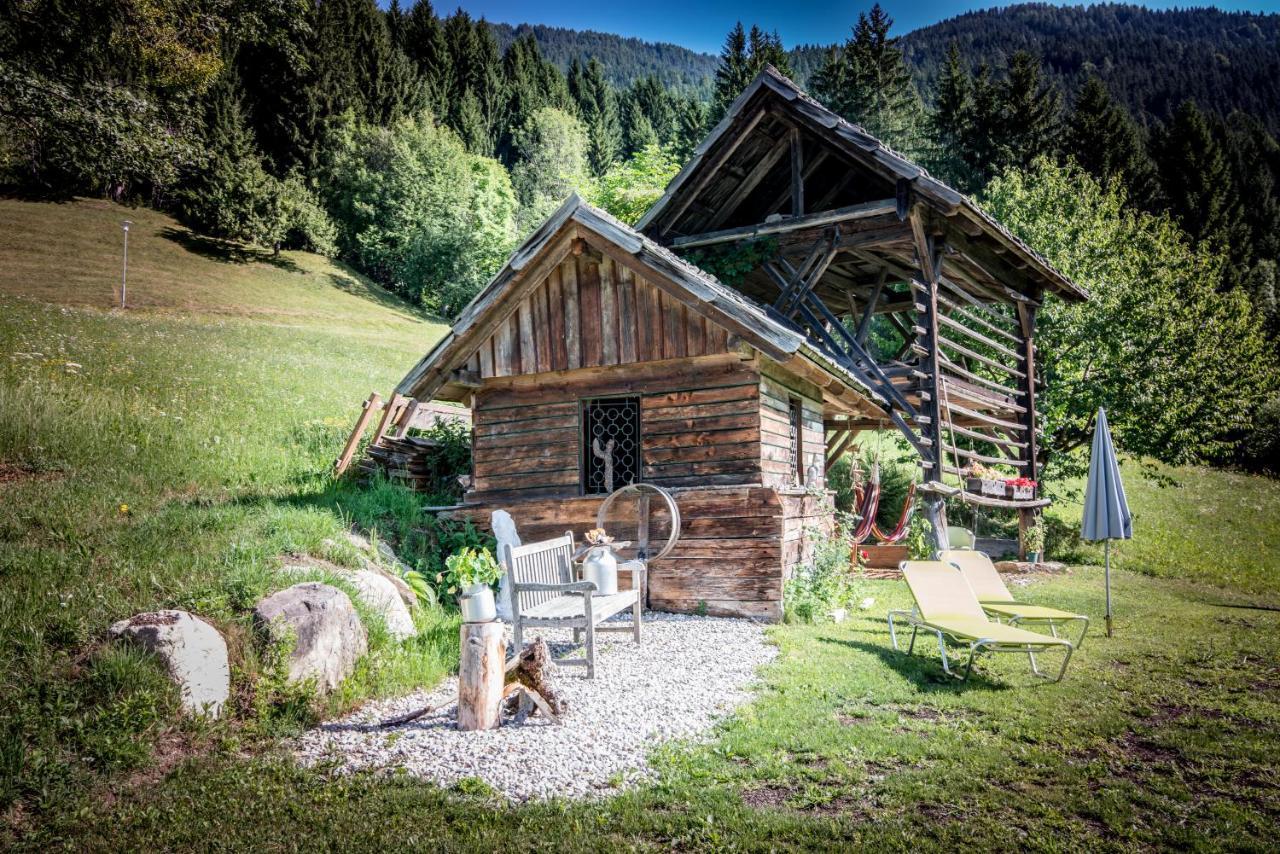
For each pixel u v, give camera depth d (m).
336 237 62.06
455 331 10.52
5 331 20.45
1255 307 40.88
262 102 66.50
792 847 3.62
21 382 13.89
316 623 5.95
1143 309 19.39
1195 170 54.50
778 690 6.25
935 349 12.73
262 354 25.98
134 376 17.80
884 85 52.81
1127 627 9.76
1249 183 65.06
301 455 13.67
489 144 85.44
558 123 78.38
